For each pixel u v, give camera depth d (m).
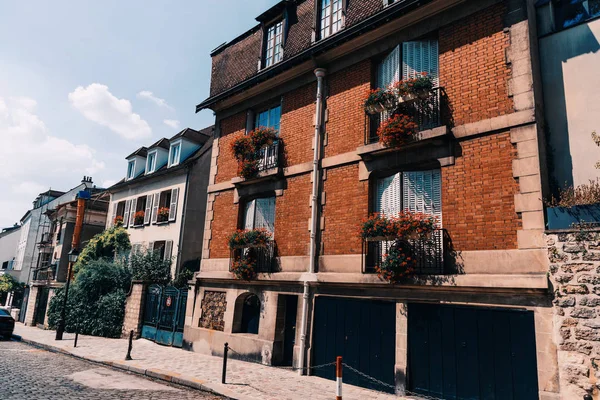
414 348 8.09
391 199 9.39
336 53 10.99
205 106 14.77
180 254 18.31
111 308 16.84
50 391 7.64
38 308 22.72
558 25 8.16
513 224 7.29
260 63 13.23
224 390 8.02
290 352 10.81
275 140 12.49
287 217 11.42
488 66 8.17
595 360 5.98
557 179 7.50
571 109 7.62
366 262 9.24
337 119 10.80
